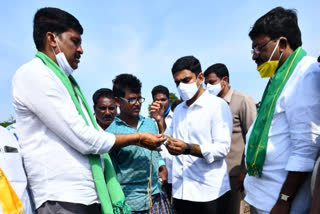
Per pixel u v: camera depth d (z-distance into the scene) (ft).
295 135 4.78
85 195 5.01
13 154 4.65
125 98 7.94
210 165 7.75
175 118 8.96
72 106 5.03
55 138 4.92
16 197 4.17
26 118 4.92
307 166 4.63
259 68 5.74
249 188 5.92
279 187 5.18
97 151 5.12
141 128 8.27
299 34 5.41
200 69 8.26
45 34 5.18
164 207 8.32
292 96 4.89
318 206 3.91
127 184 7.63
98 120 11.42
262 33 5.38
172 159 9.00
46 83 4.73
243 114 10.97
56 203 4.79
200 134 7.95
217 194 7.63
